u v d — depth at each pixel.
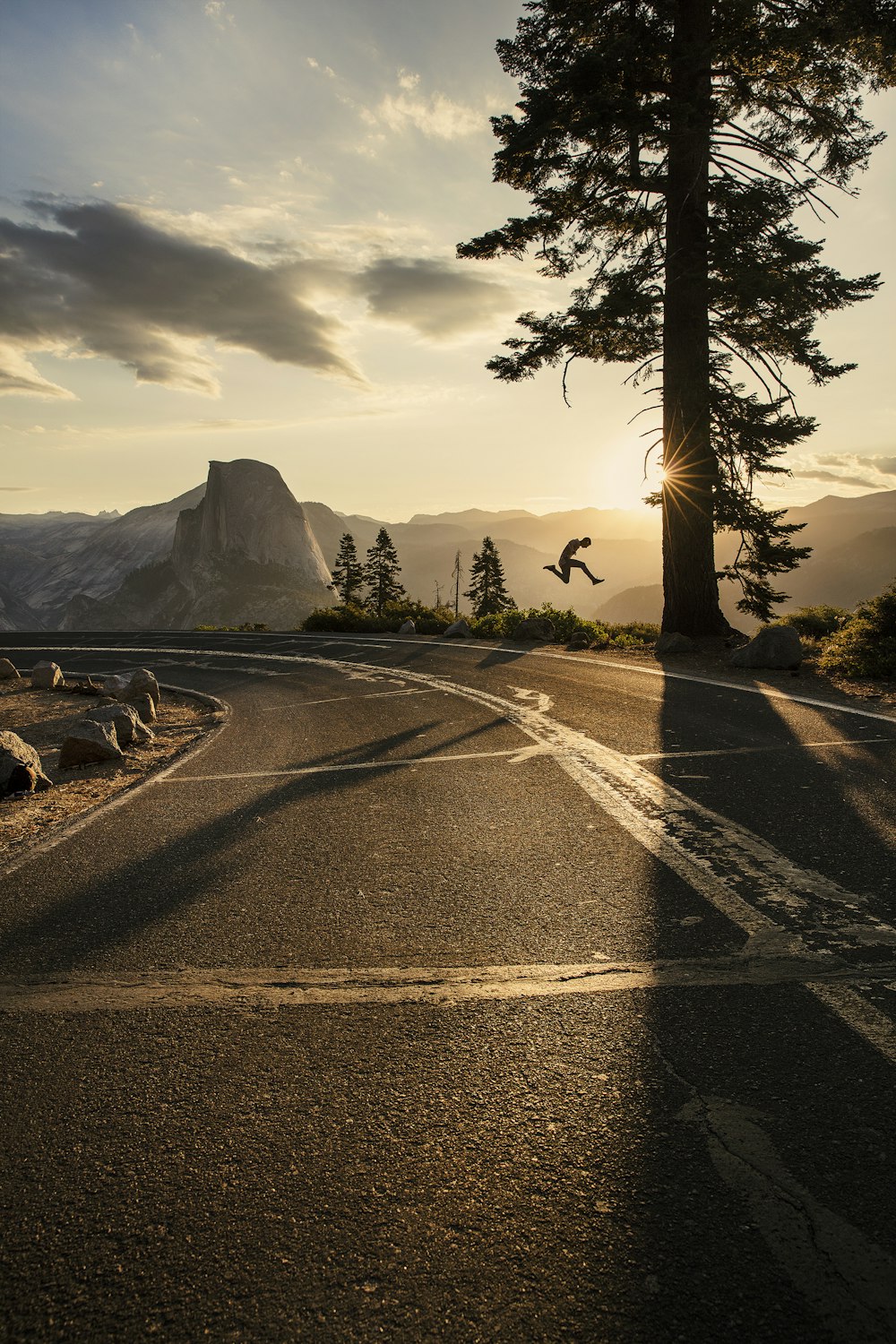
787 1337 1.35
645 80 14.33
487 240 15.66
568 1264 1.54
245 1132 1.98
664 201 14.70
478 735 7.80
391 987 2.71
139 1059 2.33
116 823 5.26
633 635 18.30
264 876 3.97
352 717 9.66
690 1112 1.98
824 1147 1.83
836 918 3.10
